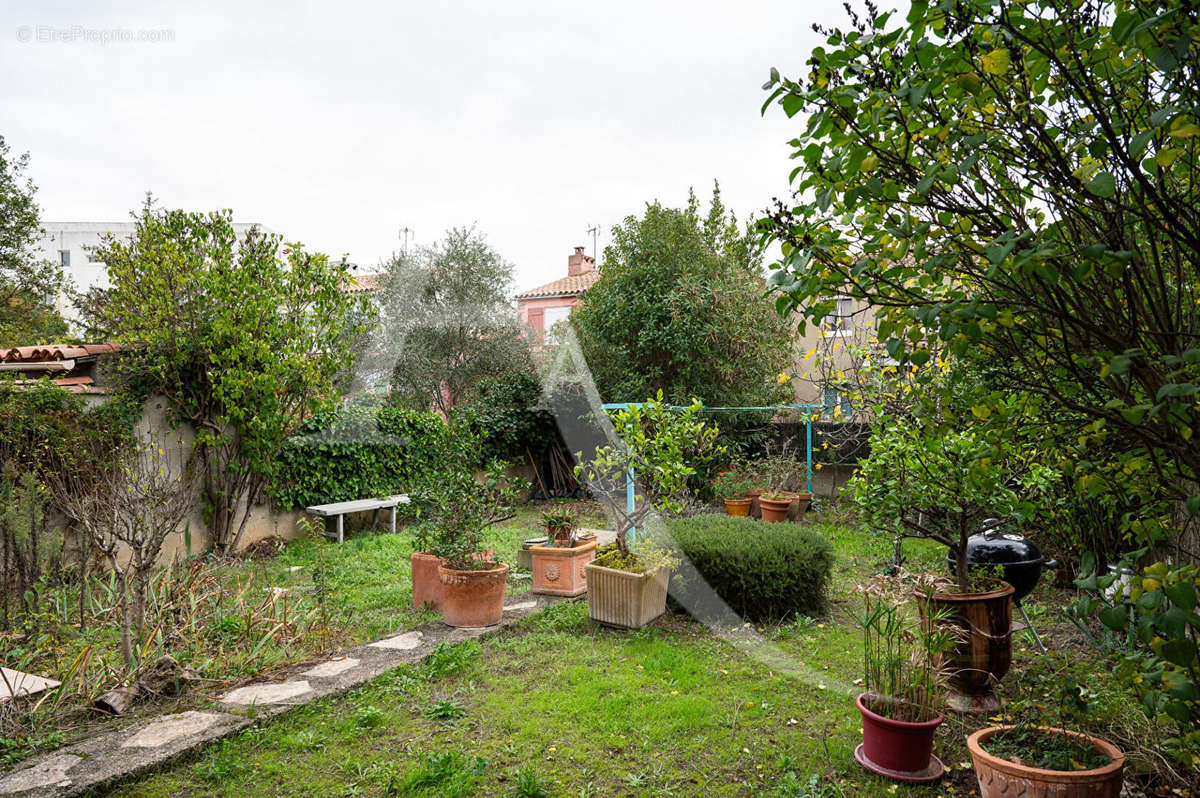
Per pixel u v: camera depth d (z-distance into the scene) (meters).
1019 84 1.64
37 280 15.28
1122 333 1.69
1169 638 1.60
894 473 4.00
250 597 5.20
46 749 2.91
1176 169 1.61
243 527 7.38
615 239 11.53
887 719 2.74
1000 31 1.43
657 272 10.84
